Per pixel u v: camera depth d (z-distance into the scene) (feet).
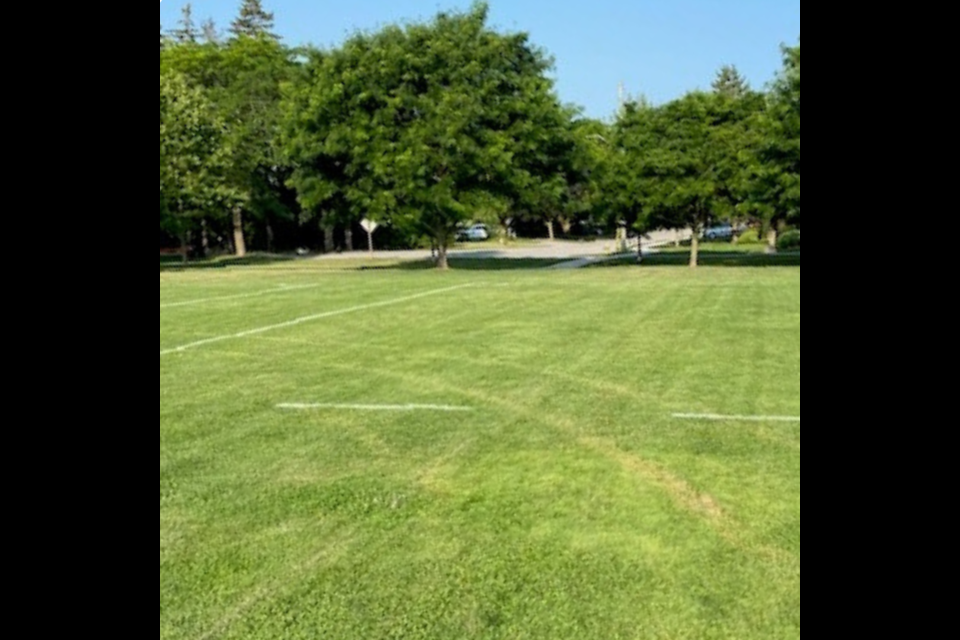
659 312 48.16
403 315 48.14
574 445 20.33
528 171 98.27
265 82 127.85
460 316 47.32
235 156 122.11
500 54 95.25
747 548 13.88
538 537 14.52
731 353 33.60
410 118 95.55
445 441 20.92
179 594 12.46
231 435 21.68
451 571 13.19
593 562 13.43
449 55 93.56
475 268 96.73
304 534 14.84
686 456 19.22
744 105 96.17
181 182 111.24
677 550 13.84
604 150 104.83
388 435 21.52
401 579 12.92
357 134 93.25
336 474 18.30
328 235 148.25
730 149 93.45
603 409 24.02
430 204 93.91
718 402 24.79
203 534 14.85
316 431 22.03
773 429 21.57
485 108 93.66
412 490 17.16
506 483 17.49
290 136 99.60
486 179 96.22
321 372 30.48
